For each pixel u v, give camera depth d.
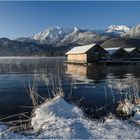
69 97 18.52
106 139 7.92
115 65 59.59
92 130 8.84
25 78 33.00
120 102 15.15
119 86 23.62
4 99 18.23
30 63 75.88
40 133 8.98
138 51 70.44
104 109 14.71
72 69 47.62
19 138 8.07
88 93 20.22
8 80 30.98
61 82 27.73
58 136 8.30
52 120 10.31
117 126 9.34
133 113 12.32
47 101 13.54
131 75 34.47
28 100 17.70
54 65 63.16
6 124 11.23
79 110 12.02
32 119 11.24
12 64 70.94
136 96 15.98
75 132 8.62
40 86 24.78
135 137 8.08
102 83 26.36
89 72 40.22
